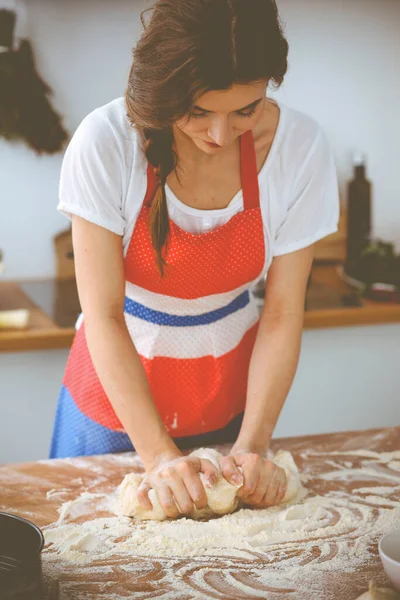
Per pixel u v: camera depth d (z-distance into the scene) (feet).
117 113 4.56
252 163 4.77
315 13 10.48
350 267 10.05
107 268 4.53
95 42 9.96
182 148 4.61
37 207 10.05
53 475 4.63
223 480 4.23
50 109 9.65
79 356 5.69
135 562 3.66
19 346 8.07
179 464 4.22
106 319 4.54
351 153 11.00
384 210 11.30
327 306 9.02
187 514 4.18
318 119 10.83
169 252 4.85
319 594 3.37
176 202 4.79
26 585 2.96
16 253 10.09
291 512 4.15
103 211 4.48
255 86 3.61
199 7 3.49
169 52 3.55
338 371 9.37
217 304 5.35
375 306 9.05
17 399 8.63
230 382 5.54
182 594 3.37
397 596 3.24
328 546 3.81
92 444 5.55
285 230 4.96
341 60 10.71
